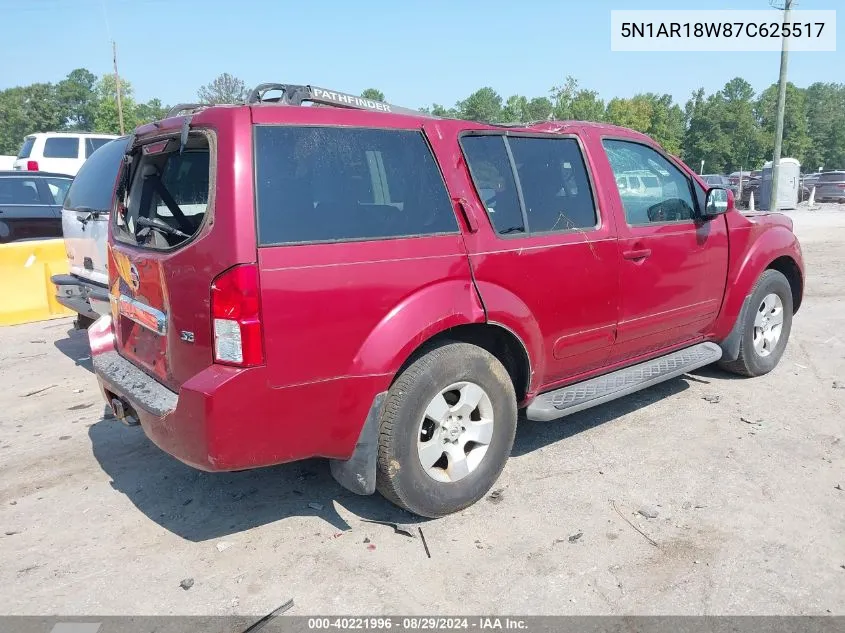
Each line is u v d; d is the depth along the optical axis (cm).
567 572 307
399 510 367
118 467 430
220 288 284
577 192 413
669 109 10112
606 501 370
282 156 300
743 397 522
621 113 8125
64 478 415
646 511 357
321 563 319
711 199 473
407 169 341
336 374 306
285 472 418
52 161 1611
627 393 425
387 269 318
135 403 323
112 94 8762
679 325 482
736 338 537
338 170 316
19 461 442
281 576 310
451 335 363
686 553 320
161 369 335
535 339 379
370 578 306
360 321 310
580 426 474
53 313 884
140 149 394
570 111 6550
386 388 319
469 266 348
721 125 9181
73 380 616
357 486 328
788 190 2872
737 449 430
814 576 301
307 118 313
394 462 327
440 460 360
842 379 561
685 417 484
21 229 923
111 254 396
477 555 322
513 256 366
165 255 315
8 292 845
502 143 383
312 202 304
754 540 329
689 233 472
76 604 292
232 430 286
